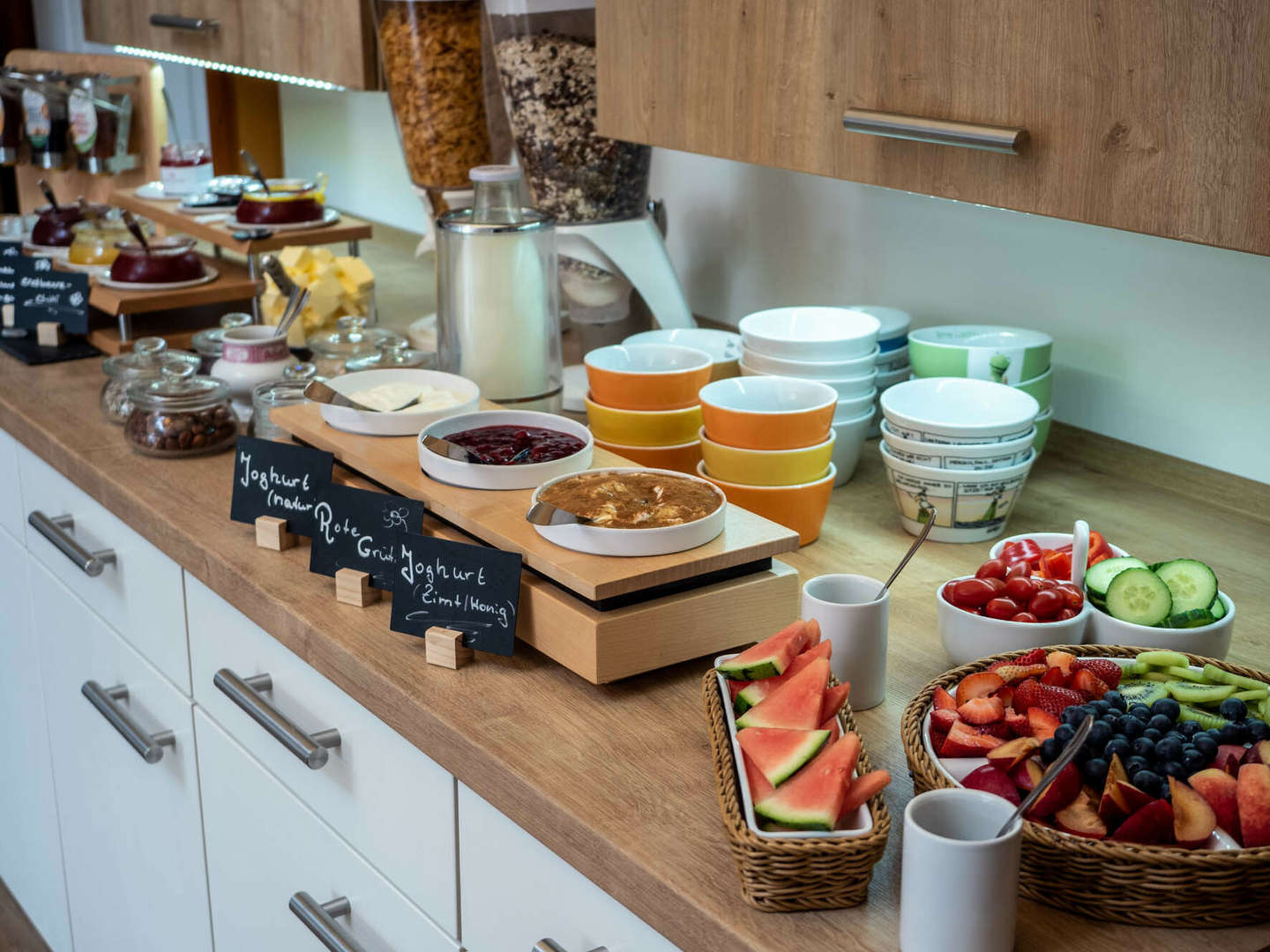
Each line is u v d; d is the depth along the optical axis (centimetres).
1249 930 76
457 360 158
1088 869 76
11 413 171
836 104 117
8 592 195
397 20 177
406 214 272
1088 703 86
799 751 82
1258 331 139
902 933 74
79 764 182
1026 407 135
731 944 76
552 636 105
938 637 116
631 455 143
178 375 155
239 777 137
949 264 171
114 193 233
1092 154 96
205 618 136
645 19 137
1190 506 146
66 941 206
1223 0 85
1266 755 81
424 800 106
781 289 198
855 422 148
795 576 111
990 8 101
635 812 88
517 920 98
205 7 215
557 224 170
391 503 116
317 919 124
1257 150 86
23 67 274
